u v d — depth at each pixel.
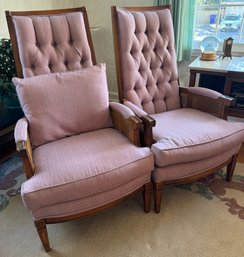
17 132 1.19
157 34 1.74
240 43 2.27
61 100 1.38
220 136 1.38
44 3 2.36
